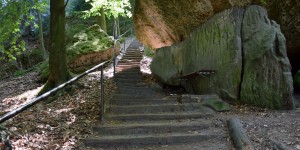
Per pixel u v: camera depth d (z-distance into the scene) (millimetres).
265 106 7266
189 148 5020
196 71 8219
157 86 10367
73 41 14781
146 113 6887
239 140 4750
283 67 7215
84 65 13781
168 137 5352
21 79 14609
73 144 5086
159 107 7027
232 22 7992
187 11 9086
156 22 10789
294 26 8828
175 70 10117
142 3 10344
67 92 9156
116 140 5266
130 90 9602
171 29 10383
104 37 15094
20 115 6648
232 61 7758
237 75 7695
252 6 7895
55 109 7422
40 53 21000
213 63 8273
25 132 5391
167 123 6051
